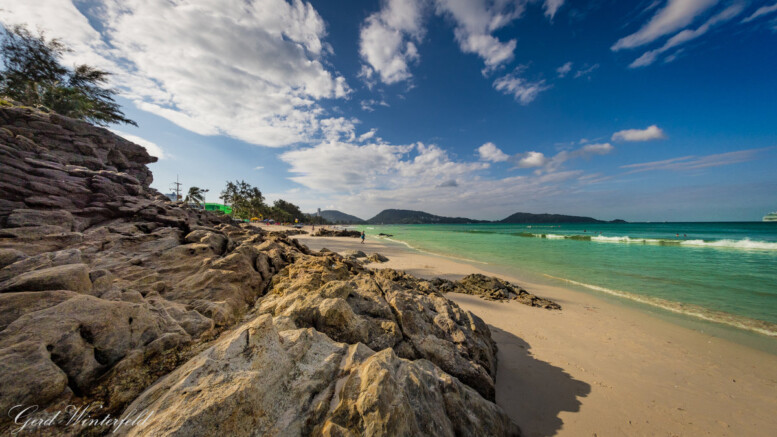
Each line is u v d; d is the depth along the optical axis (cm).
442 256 2562
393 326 573
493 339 814
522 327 908
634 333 863
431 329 623
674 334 856
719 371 665
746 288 1346
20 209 839
